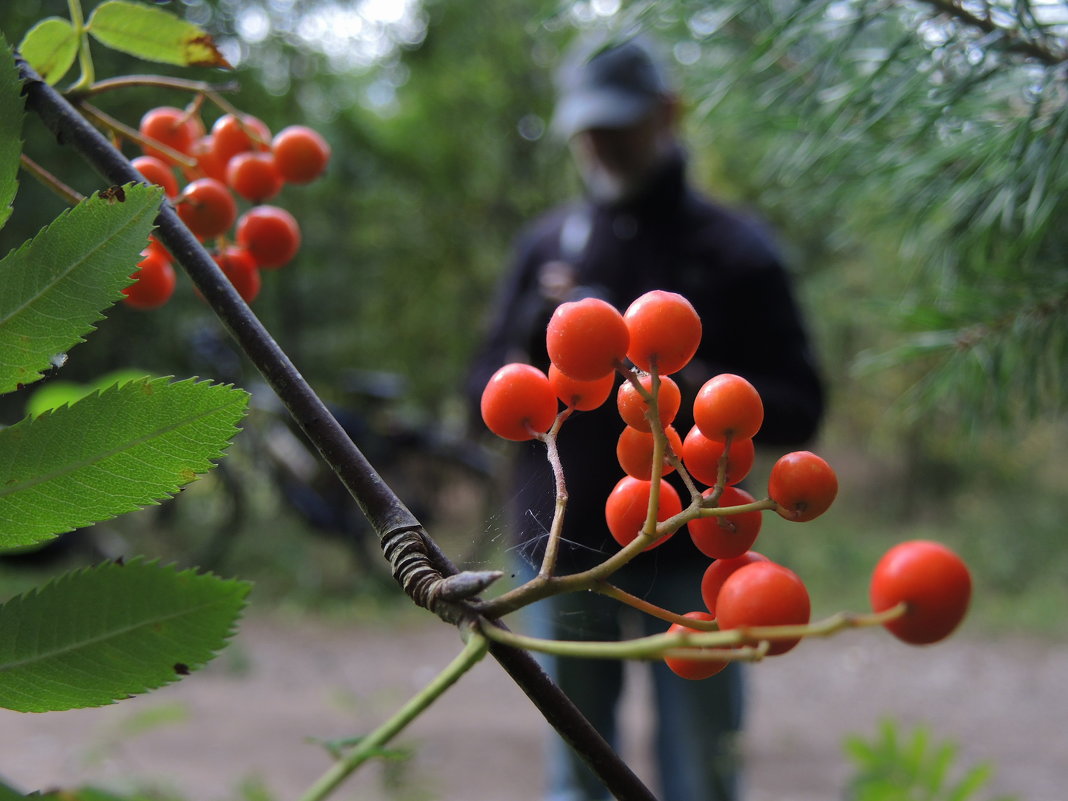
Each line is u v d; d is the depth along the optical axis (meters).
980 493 11.67
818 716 6.13
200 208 0.83
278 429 6.91
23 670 0.42
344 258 11.12
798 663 7.52
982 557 10.25
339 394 8.04
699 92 1.40
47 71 0.81
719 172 5.77
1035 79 1.04
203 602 0.42
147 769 4.04
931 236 1.31
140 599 0.42
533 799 4.27
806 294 7.30
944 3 0.98
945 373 1.28
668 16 1.13
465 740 5.14
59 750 4.14
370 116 12.01
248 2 6.82
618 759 0.46
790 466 0.53
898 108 1.05
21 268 0.46
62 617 0.42
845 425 11.54
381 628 7.64
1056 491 11.35
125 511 0.47
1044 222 1.01
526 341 2.69
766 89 1.30
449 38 11.95
